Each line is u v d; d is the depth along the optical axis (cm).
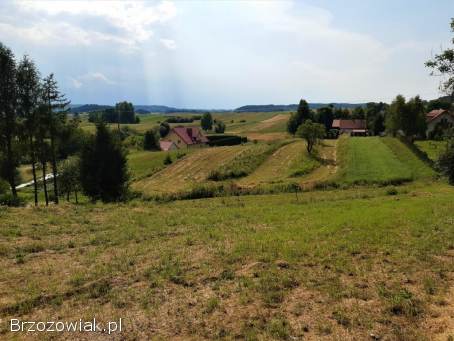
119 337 736
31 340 726
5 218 1894
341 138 8625
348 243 1347
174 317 813
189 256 1248
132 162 7506
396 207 2164
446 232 1467
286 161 5931
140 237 1563
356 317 804
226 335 740
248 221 1938
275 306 860
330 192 3438
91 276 1056
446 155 3550
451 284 975
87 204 2853
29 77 3312
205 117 16538
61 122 3672
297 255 1229
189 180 5291
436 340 717
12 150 3547
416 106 7288
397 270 1077
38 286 988
